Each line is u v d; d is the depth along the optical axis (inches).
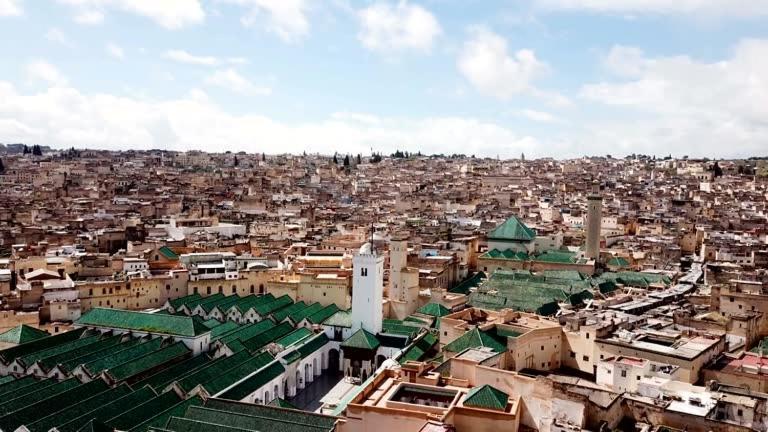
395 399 4288.9
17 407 5398.6
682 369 5128.0
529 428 4141.2
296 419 4980.3
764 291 7426.2
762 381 4980.3
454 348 5772.6
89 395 5708.7
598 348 5812.0
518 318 6732.3
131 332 7391.7
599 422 4050.2
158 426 5009.8
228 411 5128.0
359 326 7682.1
